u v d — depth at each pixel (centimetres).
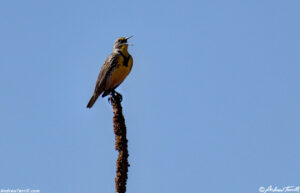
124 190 779
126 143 809
